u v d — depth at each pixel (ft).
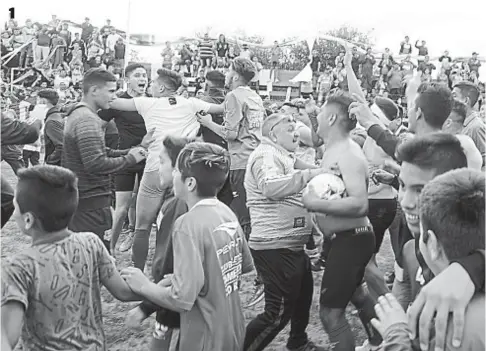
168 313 8.41
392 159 11.69
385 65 69.26
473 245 4.92
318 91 72.08
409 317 5.07
